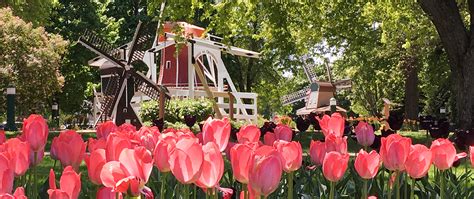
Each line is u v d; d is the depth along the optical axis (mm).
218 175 2490
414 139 18031
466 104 17141
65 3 47438
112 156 2725
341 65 45844
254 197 2654
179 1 16344
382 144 3523
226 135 3275
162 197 2951
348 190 4852
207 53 34594
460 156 3875
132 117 28391
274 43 17531
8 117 24703
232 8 17422
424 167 3453
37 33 33062
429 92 46656
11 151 2850
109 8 52094
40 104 34500
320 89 45750
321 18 20484
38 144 3477
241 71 51156
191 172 2447
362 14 23188
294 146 3154
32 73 32344
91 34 30219
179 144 2510
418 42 30484
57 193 2277
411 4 24641
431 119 8859
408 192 4957
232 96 32594
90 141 3539
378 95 60688
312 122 8078
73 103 49469
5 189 2254
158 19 16656
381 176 4852
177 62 34125
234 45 36406
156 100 28812
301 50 22406
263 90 55844
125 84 28578
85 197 4297
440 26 17250
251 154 2602
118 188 2289
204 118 28562
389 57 40594
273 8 17125
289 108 67875
